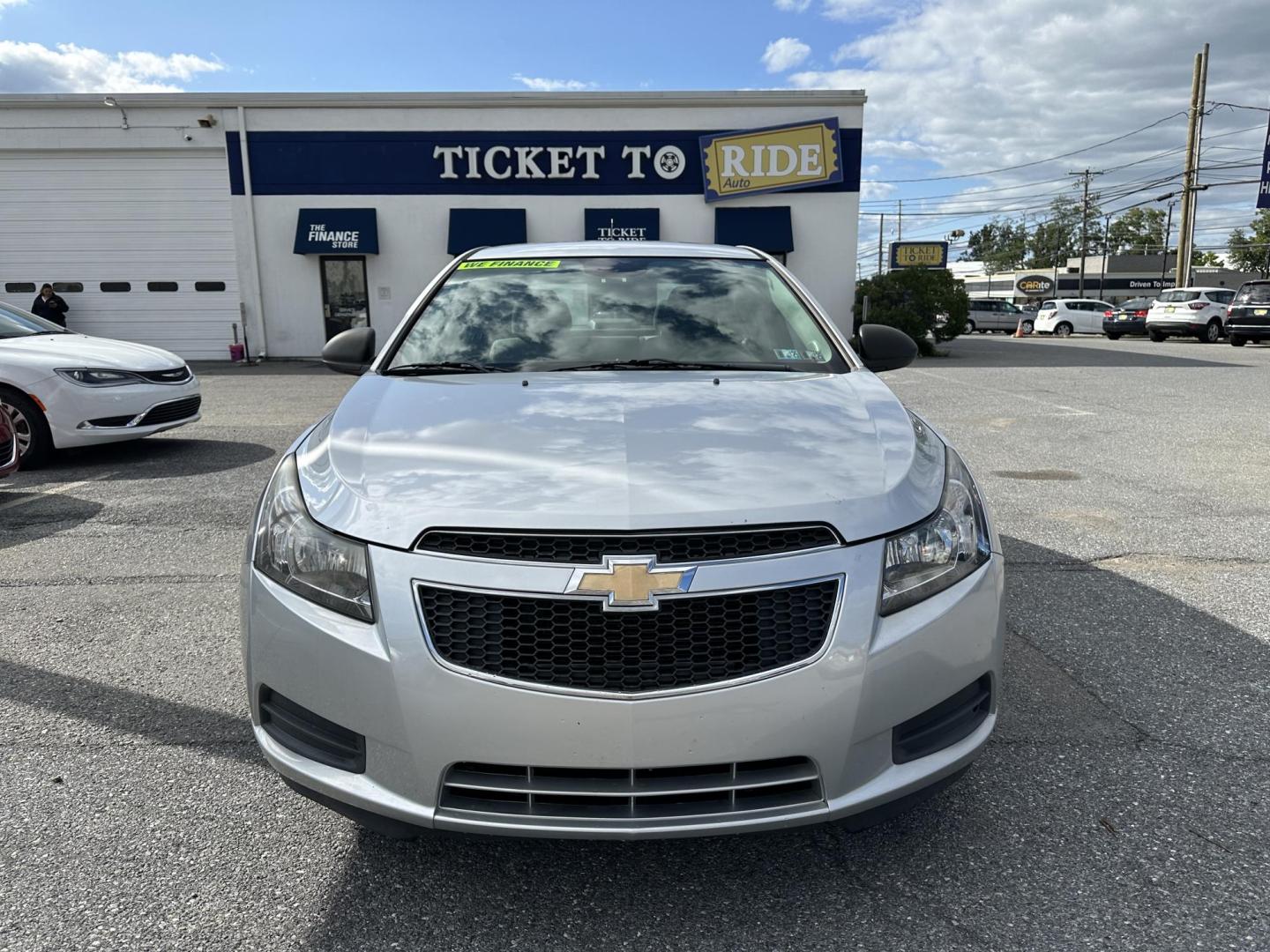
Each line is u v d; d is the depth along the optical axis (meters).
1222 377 14.30
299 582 2.01
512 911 2.05
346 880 2.16
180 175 18.50
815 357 3.05
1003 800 2.47
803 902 2.07
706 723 1.81
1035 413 10.17
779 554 1.89
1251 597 4.08
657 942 1.95
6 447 5.48
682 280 3.48
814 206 18.97
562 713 1.80
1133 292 83.31
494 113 18.45
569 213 18.86
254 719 2.13
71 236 18.75
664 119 18.62
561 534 1.87
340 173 18.48
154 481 6.64
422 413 2.43
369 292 18.97
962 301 20.62
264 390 13.10
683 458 2.10
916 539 2.02
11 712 3.02
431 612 1.87
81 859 2.24
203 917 2.03
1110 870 2.17
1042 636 3.64
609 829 1.81
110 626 3.81
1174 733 2.84
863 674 1.87
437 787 1.86
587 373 2.86
